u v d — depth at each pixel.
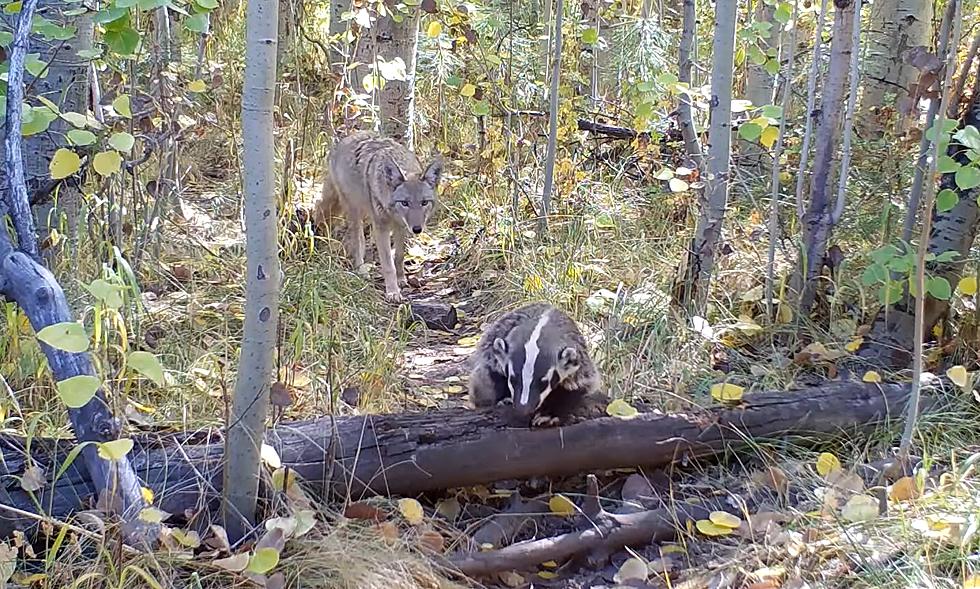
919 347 2.79
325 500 2.73
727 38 3.44
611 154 4.96
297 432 2.77
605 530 2.74
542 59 5.27
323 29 5.83
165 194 3.99
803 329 3.53
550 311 3.14
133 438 2.69
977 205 3.32
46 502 2.54
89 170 3.31
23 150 3.17
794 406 3.00
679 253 4.06
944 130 2.96
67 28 2.90
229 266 3.94
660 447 2.91
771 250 3.52
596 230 4.21
